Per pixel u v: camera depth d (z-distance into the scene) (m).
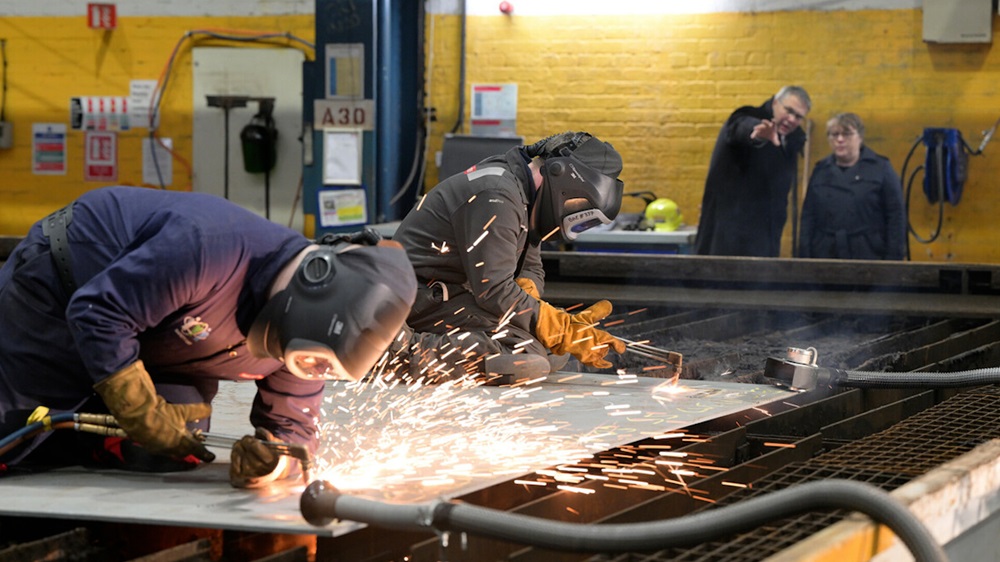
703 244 10.14
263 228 2.32
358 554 2.30
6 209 12.35
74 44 12.05
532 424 3.16
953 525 2.38
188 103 11.93
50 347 2.47
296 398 2.56
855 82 10.94
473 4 11.44
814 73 11.01
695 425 3.40
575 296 6.54
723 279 6.92
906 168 10.95
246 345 2.40
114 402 2.26
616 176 3.96
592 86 11.39
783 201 9.98
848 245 10.16
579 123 11.45
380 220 11.09
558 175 3.89
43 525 2.34
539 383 4.00
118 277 2.23
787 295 6.64
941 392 4.16
